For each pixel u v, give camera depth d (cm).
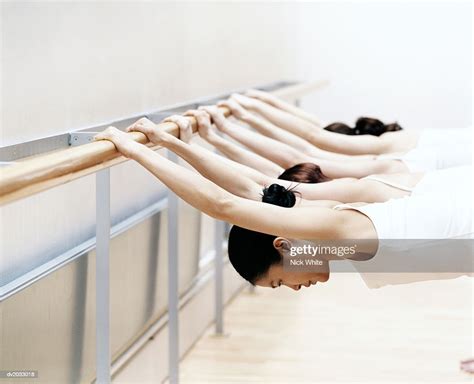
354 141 316
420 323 369
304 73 608
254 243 227
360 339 358
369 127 351
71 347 243
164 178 199
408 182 252
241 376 327
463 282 413
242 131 288
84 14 275
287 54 607
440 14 589
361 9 597
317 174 271
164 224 335
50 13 249
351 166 293
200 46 413
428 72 595
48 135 245
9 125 225
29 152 214
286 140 310
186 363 346
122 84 311
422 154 301
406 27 594
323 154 309
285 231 203
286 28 604
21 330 211
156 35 348
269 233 203
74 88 268
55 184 164
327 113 610
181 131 242
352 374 321
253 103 321
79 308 248
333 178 293
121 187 303
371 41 599
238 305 424
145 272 312
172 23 369
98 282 236
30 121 238
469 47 588
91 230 277
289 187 253
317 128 321
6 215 217
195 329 379
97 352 238
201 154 229
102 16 290
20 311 210
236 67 485
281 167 291
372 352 342
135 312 302
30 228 231
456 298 396
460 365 320
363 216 210
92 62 282
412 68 596
